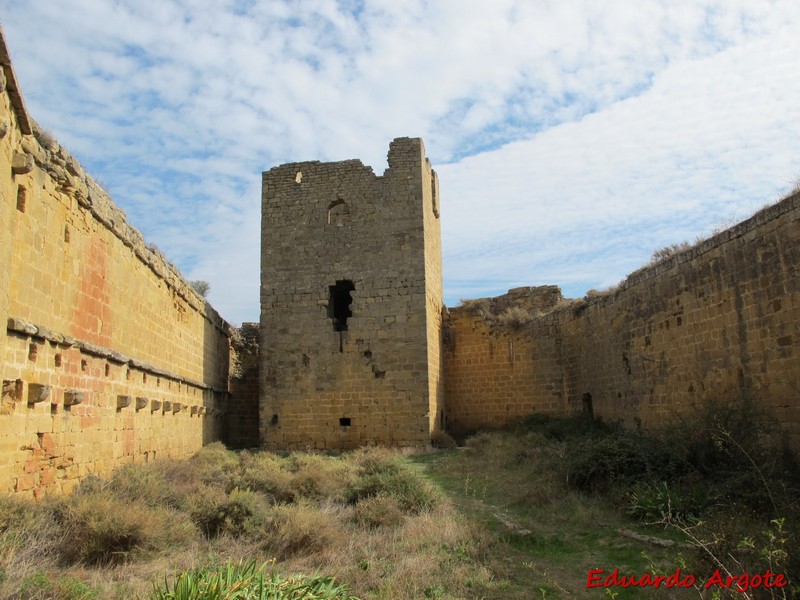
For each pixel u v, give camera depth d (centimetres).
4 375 925
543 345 2988
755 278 1370
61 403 1125
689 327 1670
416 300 2653
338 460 2120
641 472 1284
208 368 2584
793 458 1203
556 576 870
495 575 873
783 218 1273
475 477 1689
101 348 1305
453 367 3188
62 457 1128
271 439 2627
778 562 689
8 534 822
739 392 1430
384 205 2739
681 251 1745
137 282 1633
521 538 1041
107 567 848
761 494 995
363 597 777
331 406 2623
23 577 730
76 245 1227
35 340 1031
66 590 714
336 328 2767
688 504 1072
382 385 2612
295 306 2717
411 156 2762
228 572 681
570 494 1294
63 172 1134
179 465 1653
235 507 1116
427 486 1427
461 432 3081
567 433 2384
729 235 1470
